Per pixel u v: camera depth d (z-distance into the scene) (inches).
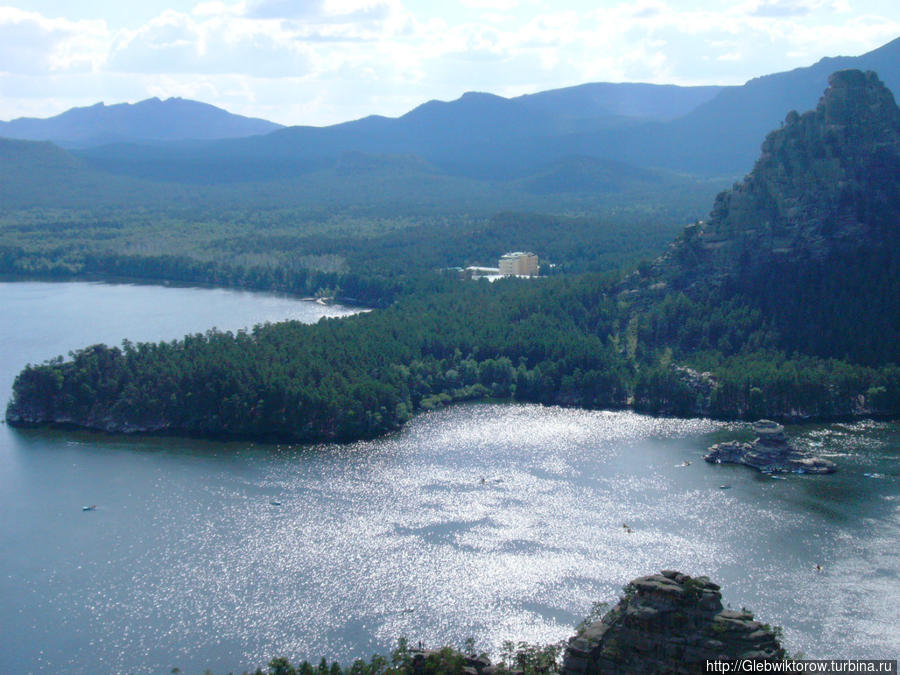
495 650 7455.7
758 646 5595.5
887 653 7244.1
